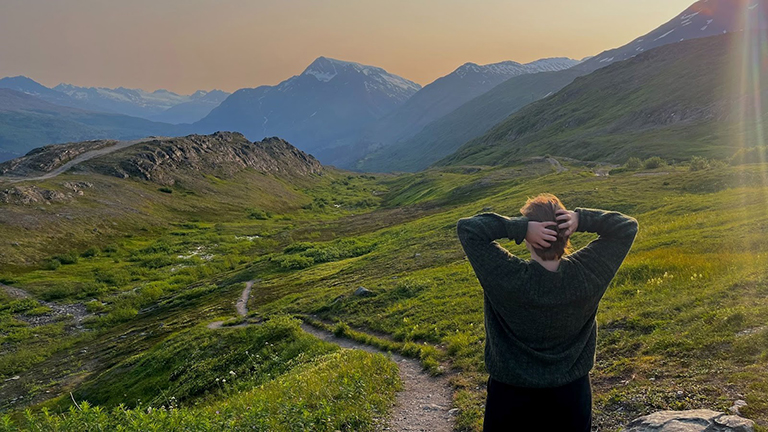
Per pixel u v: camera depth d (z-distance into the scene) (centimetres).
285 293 4559
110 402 2694
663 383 759
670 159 10706
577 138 18550
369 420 870
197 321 4250
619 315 1245
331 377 1134
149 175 13488
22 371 4094
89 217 9719
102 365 3809
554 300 304
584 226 331
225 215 12719
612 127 18362
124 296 6384
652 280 1539
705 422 526
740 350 781
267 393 1139
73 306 6138
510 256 325
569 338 330
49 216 9125
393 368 1279
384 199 16938
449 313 2027
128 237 9681
